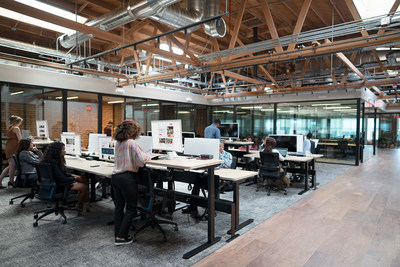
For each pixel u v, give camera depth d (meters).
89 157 4.75
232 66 5.81
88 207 3.92
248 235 3.15
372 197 4.94
